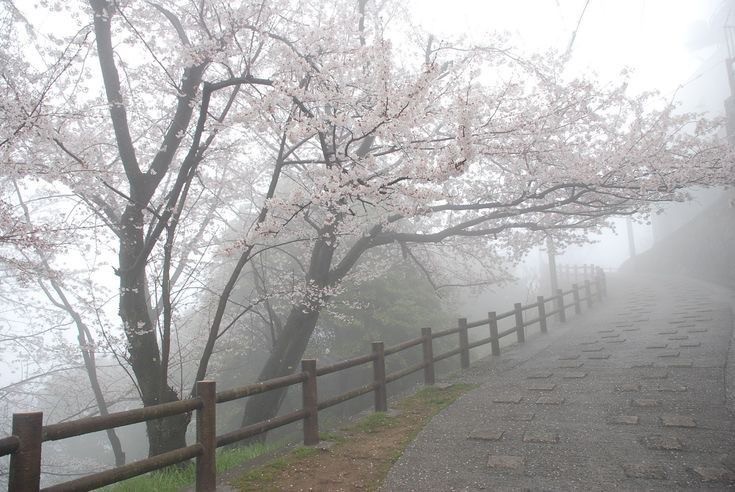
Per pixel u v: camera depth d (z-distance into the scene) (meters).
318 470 4.42
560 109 7.77
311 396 5.23
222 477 4.36
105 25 6.55
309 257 10.71
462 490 3.79
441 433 5.22
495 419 5.53
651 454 4.13
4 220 4.69
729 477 3.58
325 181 5.54
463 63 8.07
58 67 5.70
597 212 9.34
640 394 5.90
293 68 6.18
